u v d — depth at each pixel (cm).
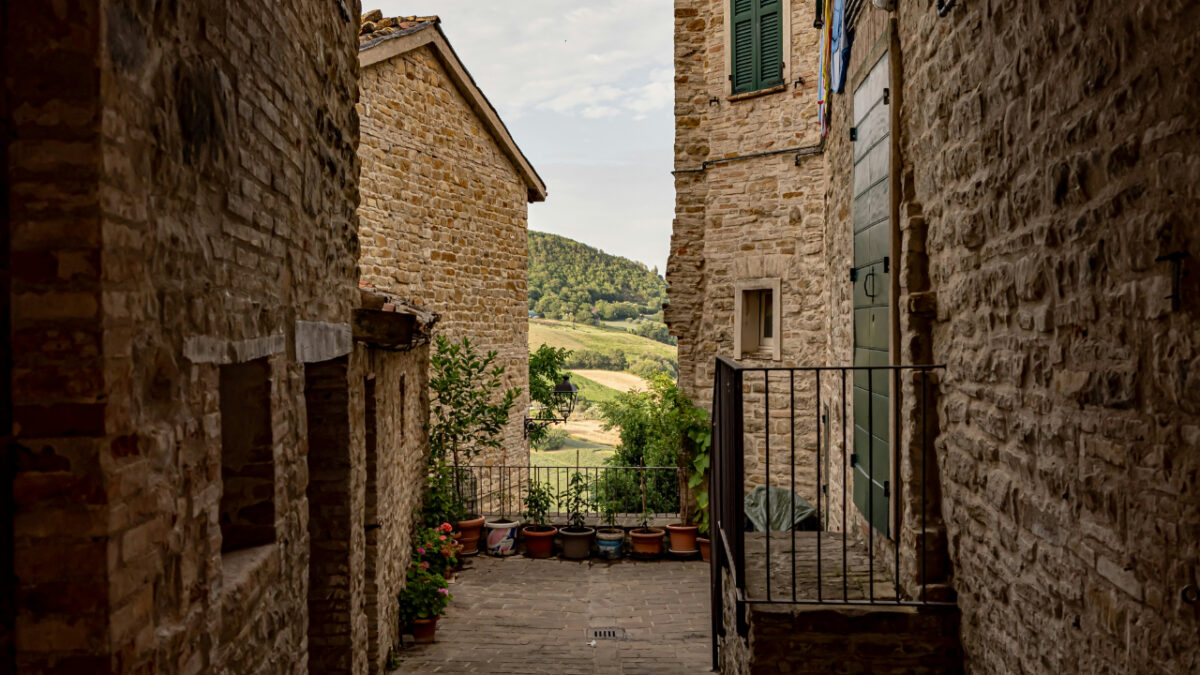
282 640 315
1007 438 316
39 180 172
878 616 381
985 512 340
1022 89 295
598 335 6706
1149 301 217
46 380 173
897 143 444
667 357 6178
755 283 991
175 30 216
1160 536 213
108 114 176
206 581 233
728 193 1014
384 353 654
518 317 1455
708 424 1052
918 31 415
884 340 467
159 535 200
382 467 635
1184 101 199
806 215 954
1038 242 284
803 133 952
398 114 1120
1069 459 264
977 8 336
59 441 173
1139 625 223
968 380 359
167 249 210
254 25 284
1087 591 253
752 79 992
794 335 964
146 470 193
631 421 1257
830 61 711
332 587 499
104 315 174
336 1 430
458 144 1267
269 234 305
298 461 345
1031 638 295
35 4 172
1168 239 207
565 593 902
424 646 712
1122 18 225
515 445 1423
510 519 1137
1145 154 217
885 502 466
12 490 172
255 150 287
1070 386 263
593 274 8200
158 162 205
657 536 1052
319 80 393
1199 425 196
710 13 1030
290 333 339
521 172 1452
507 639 735
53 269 172
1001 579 323
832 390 775
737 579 406
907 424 411
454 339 1259
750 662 387
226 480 306
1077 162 254
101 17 174
